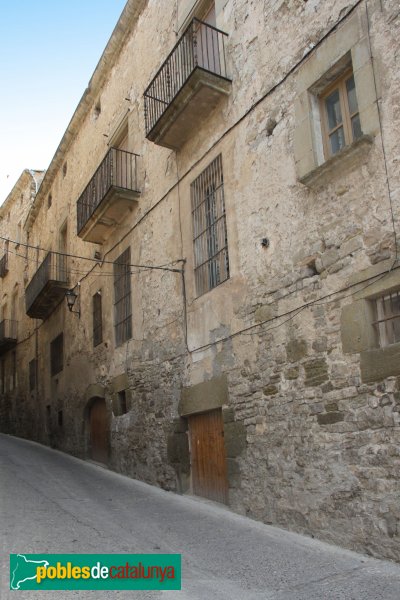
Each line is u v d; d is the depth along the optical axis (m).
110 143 13.02
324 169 6.24
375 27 5.90
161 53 10.83
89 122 14.81
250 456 7.14
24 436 19.80
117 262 12.19
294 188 6.86
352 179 6.03
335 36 6.43
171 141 9.52
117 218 11.95
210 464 8.28
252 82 7.89
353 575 4.86
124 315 11.68
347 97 6.48
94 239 12.94
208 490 8.26
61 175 17.61
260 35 7.83
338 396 5.90
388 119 5.64
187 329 9.01
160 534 6.46
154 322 10.16
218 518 7.16
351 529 5.56
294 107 6.98
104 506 8.09
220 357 8.02
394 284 5.40
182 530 6.63
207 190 8.97
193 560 5.50
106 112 13.52
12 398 22.00
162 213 10.23
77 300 14.97
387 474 5.26
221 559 5.51
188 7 9.86
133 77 12.11
